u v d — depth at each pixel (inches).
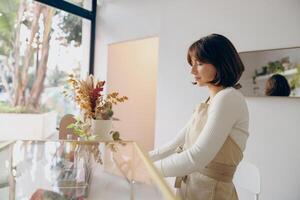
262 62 87.0
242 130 41.9
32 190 38.8
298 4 81.2
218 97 41.2
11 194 37.3
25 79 114.7
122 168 43.1
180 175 41.5
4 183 38.6
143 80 130.2
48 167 43.5
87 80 61.3
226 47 42.3
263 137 87.7
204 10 102.7
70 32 132.2
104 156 47.8
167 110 113.9
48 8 121.4
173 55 112.0
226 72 42.4
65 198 38.3
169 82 113.3
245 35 92.3
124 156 46.1
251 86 89.0
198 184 42.5
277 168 84.9
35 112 118.3
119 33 132.9
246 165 61.2
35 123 116.2
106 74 138.2
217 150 39.4
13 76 110.6
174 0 111.9
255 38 90.0
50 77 124.1
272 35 86.3
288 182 82.7
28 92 115.9
